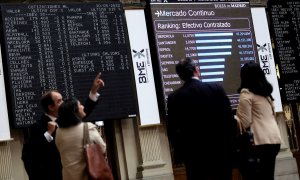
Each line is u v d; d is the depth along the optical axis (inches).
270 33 370.0
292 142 376.8
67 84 304.3
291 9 372.5
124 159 325.1
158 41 334.0
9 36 296.8
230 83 346.6
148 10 339.0
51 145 187.3
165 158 334.6
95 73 311.9
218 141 177.0
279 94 362.0
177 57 336.5
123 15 325.1
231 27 354.0
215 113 178.1
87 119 302.5
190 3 346.3
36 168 187.3
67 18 311.4
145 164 323.0
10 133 299.4
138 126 325.4
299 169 377.7
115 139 326.3
